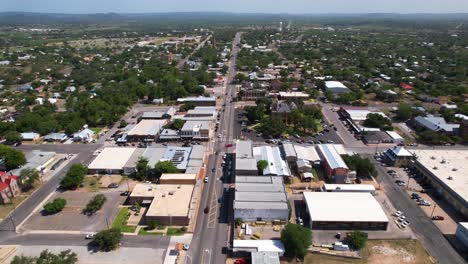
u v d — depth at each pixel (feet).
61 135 590.55
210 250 318.65
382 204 389.80
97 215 371.56
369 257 307.78
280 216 355.36
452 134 580.71
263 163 440.86
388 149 517.55
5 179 405.80
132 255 310.86
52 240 331.57
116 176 460.14
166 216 348.79
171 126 625.00
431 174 429.38
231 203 394.11
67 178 422.41
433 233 340.59
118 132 620.08
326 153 482.69
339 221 341.00
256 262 289.94
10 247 320.50
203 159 489.26
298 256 307.17
